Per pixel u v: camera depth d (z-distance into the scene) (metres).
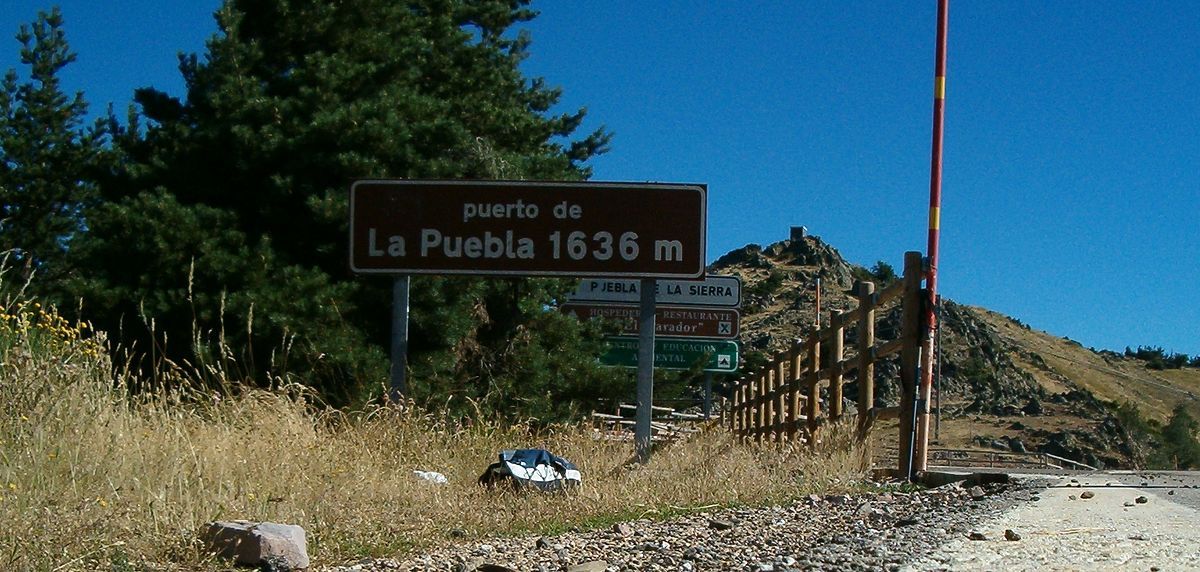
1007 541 6.82
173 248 15.22
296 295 15.12
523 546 7.62
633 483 10.57
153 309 14.97
